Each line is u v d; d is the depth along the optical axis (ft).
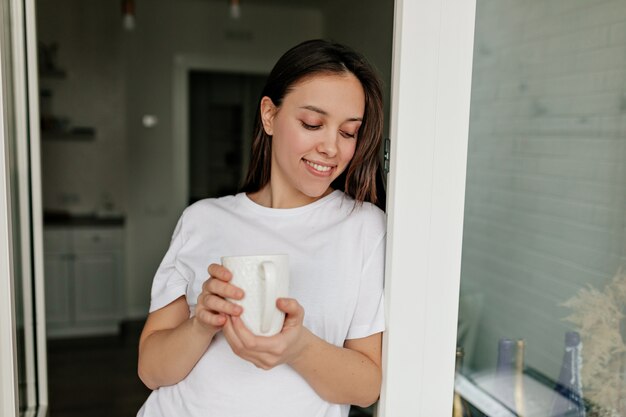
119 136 15.34
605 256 4.11
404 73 3.15
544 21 3.99
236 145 17.60
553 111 4.02
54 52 14.65
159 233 16.30
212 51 16.15
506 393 4.17
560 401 4.19
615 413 4.19
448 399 3.45
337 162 3.24
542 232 4.10
